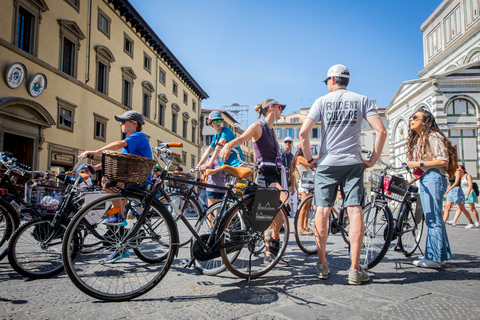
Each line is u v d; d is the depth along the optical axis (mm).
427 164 3609
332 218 4301
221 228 2990
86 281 2742
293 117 55438
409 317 2219
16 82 13398
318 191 3234
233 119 45938
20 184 3568
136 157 2537
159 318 2168
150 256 3617
